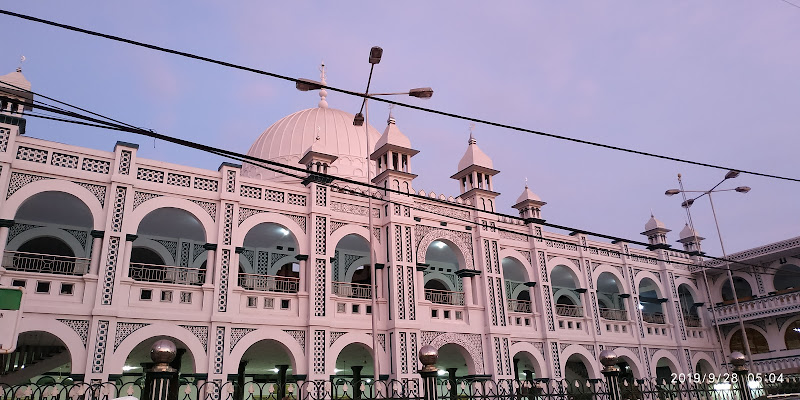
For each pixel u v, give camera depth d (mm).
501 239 29219
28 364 21328
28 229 23047
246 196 23328
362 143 34906
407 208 26281
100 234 19906
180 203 21766
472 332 26109
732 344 35656
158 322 20062
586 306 31156
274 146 34250
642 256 34656
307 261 23562
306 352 22219
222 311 21219
